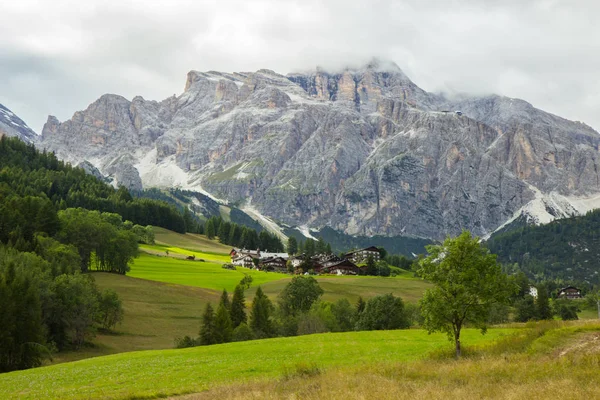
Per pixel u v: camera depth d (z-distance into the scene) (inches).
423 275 1844.2
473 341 2241.6
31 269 3853.3
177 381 1640.0
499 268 1806.1
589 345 1535.4
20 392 1604.3
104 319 4151.1
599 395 1002.7
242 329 3841.0
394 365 1563.7
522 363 1402.6
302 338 2746.1
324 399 1140.5
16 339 2869.1
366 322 3846.0
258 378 1551.4
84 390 1571.1
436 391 1146.0
